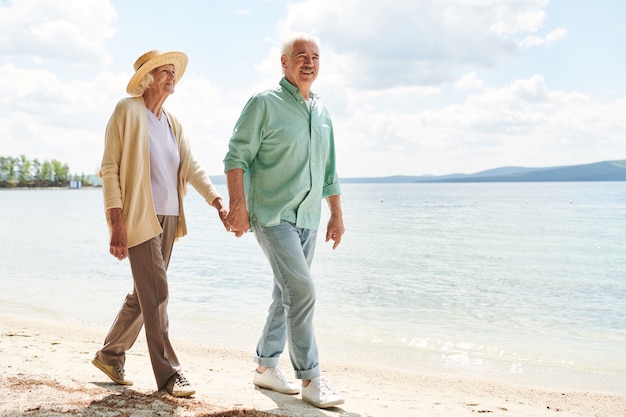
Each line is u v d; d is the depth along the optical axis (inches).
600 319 342.0
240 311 340.2
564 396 189.3
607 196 3609.7
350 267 574.9
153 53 139.1
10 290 414.0
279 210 141.0
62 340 236.2
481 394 187.8
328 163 162.1
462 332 303.9
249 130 142.1
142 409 120.0
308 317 142.4
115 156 134.7
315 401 141.2
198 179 150.3
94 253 689.6
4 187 7111.2
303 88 147.0
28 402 120.0
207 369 198.1
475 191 5841.5
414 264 603.5
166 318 139.2
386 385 195.2
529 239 920.9
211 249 730.2
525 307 377.1
